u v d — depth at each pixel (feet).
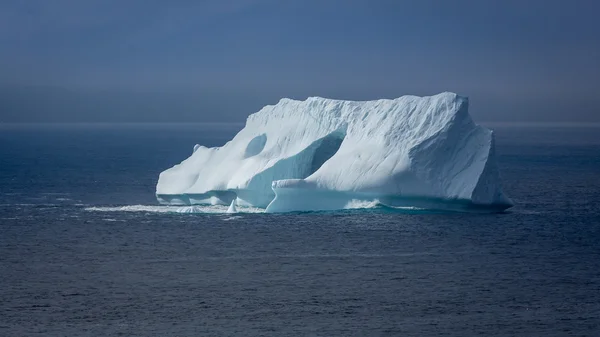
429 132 463.83
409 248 392.06
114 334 272.92
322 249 390.21
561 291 322.34
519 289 324.80
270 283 331.77
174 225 452.76
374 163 468.34
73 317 290.35
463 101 466.29
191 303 305.73
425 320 286.66
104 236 425.69
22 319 288.30
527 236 423.23
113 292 319.88
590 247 401.29
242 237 417.69
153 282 334.03
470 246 397.60
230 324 282.15
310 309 298.15
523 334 273.75
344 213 471.21
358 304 303.89
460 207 466.29
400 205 469.16
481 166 456.86
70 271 353.31
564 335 272.92
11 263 368.27
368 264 361.92
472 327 279.90
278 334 272.31
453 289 323.78
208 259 372.79
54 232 437.17
